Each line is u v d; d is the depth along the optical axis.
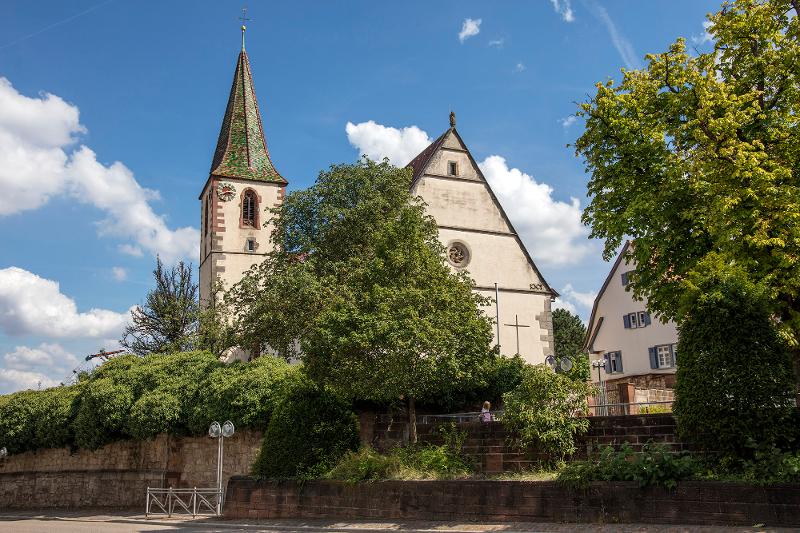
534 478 16.69
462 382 23.28
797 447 14.33
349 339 20.41
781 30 20.48
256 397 27.41
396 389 20.62
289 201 33.22
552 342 38.19
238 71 53.97
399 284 22.38
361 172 32.91
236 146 51.09
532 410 18.62
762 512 13.12
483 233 38.16
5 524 26.59
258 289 33.03
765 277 17.62
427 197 37.38
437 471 19.31
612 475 15.16
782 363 14.72
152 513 27.95
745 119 18.88
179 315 46.75
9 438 37.66
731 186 18.53
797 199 17.98
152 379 31.73
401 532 16.42
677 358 15.93
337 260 31.12
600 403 25.34
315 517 20.39
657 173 21.09
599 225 21.62
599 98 21.97
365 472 19.78
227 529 19.98
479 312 23.14
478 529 15.94
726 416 14.56
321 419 22.31
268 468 22.22
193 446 30.19
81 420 33.31
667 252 20.78
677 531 13.47
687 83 20.73
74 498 34.47
